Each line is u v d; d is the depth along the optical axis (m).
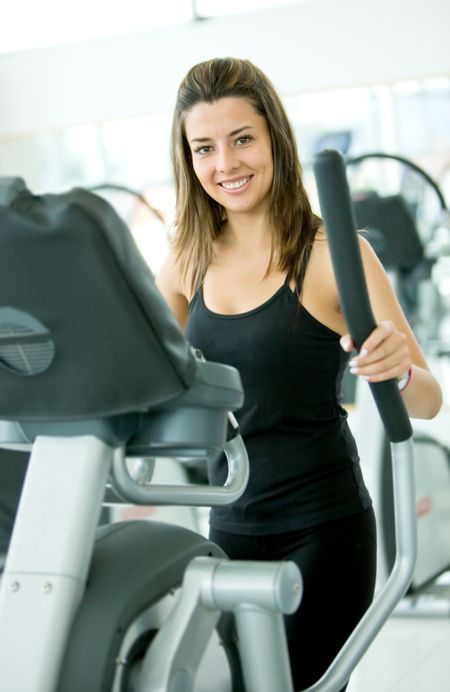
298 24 6.16
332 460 1.89
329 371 1.87
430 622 3.78
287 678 1.41
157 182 6.53
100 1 6.41
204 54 6.30
